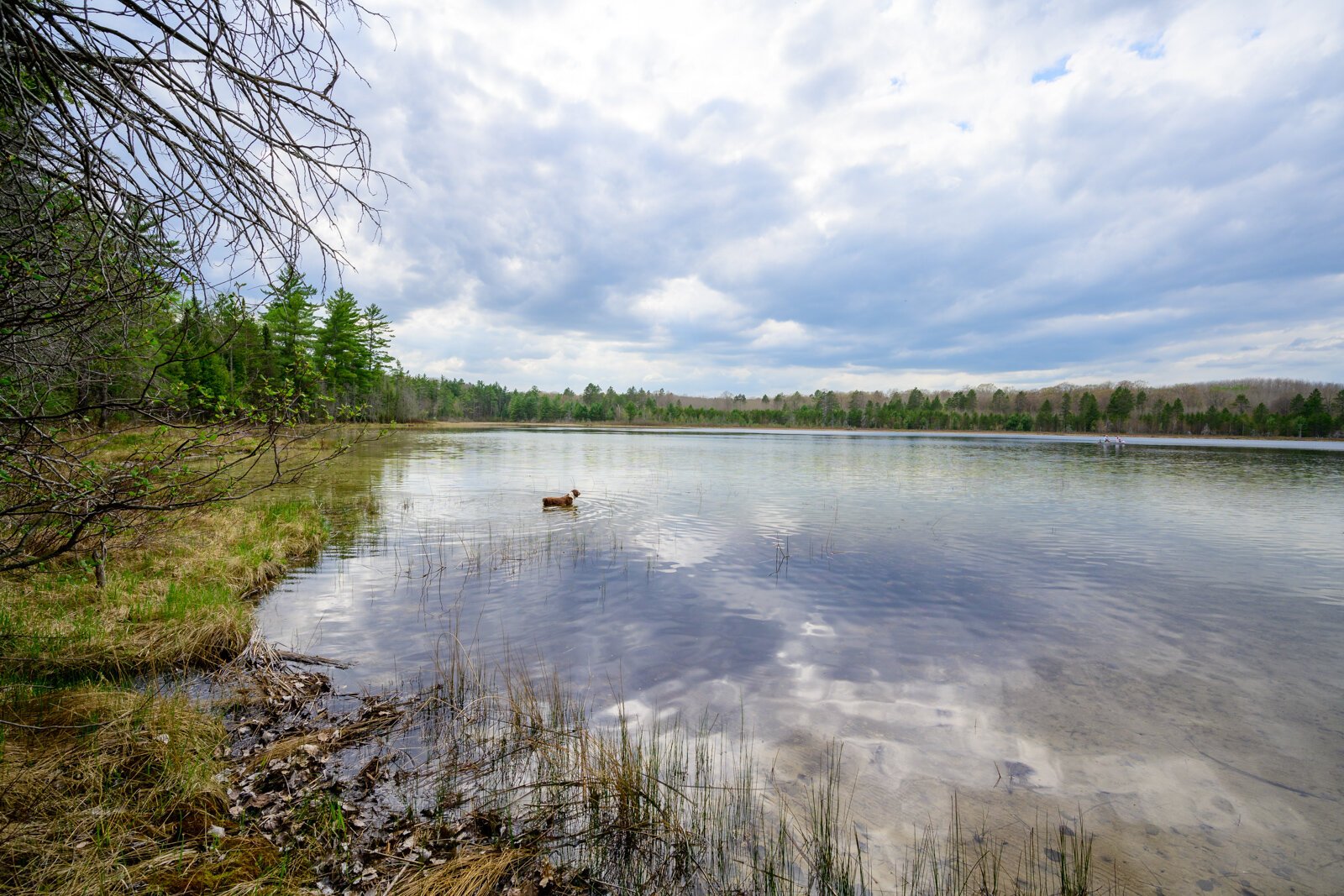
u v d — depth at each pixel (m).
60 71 2.90
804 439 77.38
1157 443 83.38
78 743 4.44
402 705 5.80
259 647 6.84
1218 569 11.48
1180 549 13.17
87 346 3.60
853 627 8.17
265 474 19.77
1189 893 3.66
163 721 4.84
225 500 3.71
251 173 3.60
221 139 3.43
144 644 6.42
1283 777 4.88
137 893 3.24
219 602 7.71
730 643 7.54
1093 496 21.55
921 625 8.31
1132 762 5.07
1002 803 4.51
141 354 3.72
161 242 3.54
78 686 5.50
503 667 6.76
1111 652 7.44
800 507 18.22
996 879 3.73
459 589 9.72
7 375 3.52
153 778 4.24
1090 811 4.43
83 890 3.15
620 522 15.53
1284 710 5.98
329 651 7.16
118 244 3.37
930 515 17.11
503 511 17.06
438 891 3.49
